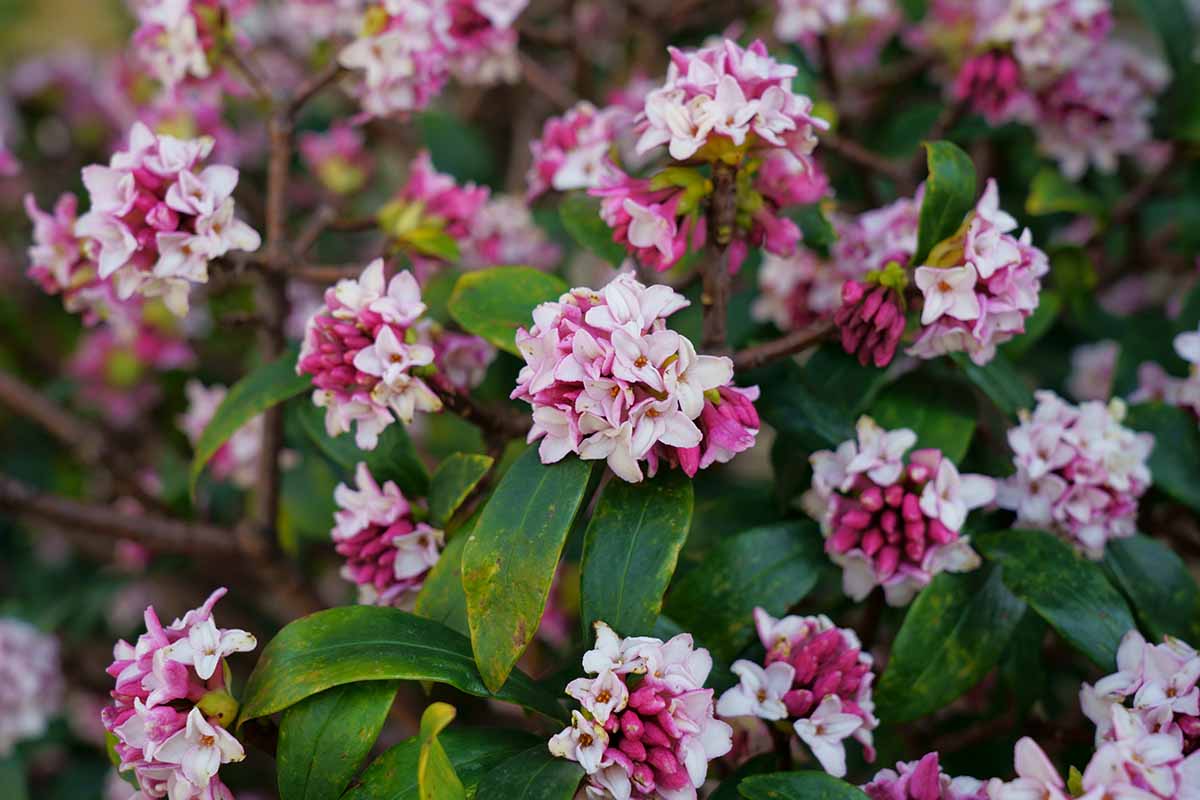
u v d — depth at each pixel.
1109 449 0.43
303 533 0.56
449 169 0.65
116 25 0.83
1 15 1.01
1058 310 0.54
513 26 0.57
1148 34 0.69
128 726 0.38
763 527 0.43
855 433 0.44
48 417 0.61
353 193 0.66
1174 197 0.59
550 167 0.50
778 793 0.38
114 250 0.42
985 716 0.48
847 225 0.50
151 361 0.65
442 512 0.43
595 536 0.39
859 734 0.40
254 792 0.62
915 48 0.65
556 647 0.57
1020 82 0.53
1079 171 0.56
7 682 0.58
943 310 0.40
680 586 0.43
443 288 0.49
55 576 0.72
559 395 0.38
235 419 0.45
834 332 0.42
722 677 0.42
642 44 0.66
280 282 0.48
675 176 0.41
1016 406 0.45
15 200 0.79
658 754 0.36
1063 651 0.52
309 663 0.38
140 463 0.70
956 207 0.42
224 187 0.43
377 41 0.48
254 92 0.50
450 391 0.42
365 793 0.38
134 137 0.42
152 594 0.71
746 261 0.54
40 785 0.69
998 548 0.42
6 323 0.74
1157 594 0.44
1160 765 0.36
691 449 0.38
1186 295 0.52
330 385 0.41
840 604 0.46
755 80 0.40
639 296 0.38
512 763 0.38
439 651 0.39
